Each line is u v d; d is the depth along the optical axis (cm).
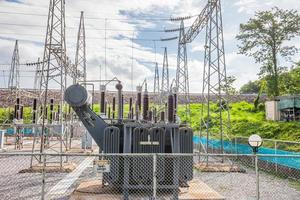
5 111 5500
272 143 2633
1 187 1287
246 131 3559
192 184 1245
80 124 3428
